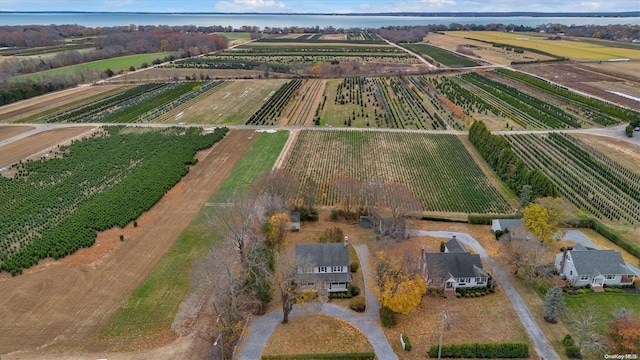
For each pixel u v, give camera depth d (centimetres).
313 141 14588
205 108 18562
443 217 9656
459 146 14200
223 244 8256
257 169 12238
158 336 6306
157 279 7525
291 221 8962
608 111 17162
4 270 7794
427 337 6319
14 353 6003
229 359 5909
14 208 10006
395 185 10306
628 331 5816
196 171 12181
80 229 8919
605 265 7344
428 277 7319
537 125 16212
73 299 7056
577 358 5906
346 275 7325
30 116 17350
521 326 6512
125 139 14462
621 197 10625
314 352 6038
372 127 16162
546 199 8794
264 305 6844
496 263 8000
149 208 9962
